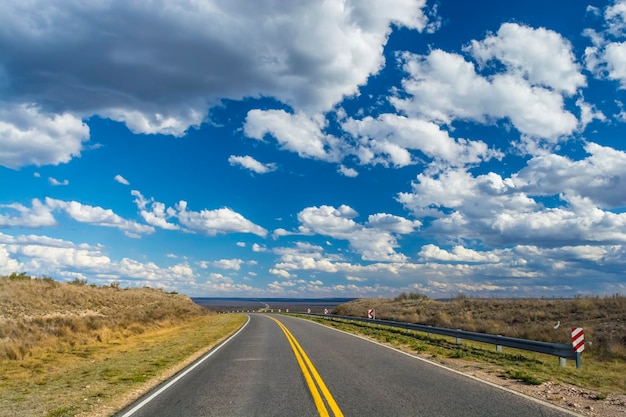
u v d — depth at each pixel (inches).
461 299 1875.0
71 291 1644.9
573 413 293.6
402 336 983.0
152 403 339.6
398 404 318.0
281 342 839.7
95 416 309.7
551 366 537.0
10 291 1312.7
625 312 979.9
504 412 294.7
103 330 1008.9
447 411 297.3
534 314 1173.7
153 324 1398.9
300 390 374.6
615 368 548.1
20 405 351.9
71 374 508.4
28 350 682.8
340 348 724.0
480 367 510.9
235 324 1576.0
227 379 440.5
